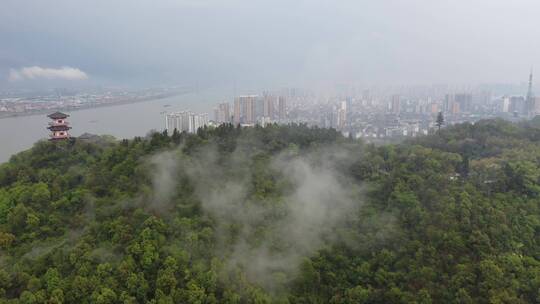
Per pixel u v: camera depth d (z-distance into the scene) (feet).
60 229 198.29
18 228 197.98
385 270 184.96
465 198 201.77
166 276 167.02
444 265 175.63
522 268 165.68
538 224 187.62
